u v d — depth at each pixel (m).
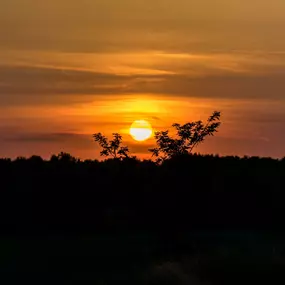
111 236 69.44
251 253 47.06
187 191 66.38
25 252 60.00
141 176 70.00
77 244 64.56
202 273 41.91
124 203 71.94
